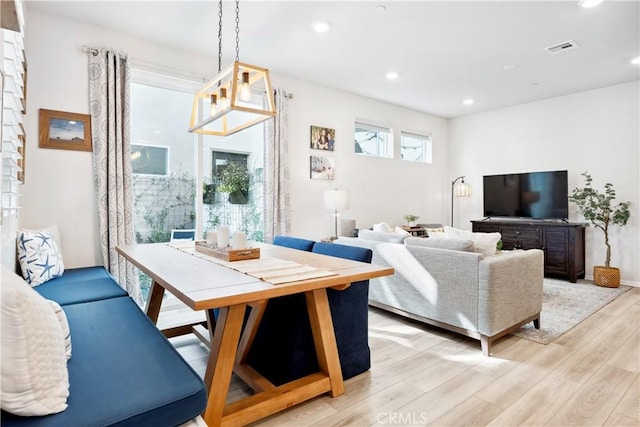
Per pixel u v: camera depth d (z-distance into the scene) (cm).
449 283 273
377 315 342
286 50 372
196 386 120
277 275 172
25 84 275
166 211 378
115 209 321
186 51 374
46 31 301
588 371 225
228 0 282
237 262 207
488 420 175
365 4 287
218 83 253
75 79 312
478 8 291
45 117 300
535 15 301
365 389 204
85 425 98
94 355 138
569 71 427
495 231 552
